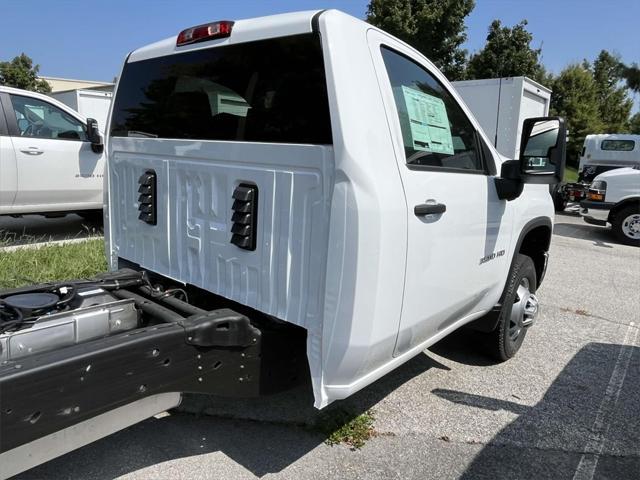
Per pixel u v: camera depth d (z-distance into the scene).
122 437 2.82
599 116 39.19
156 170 2.94
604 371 3.97
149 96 2.98
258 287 2.44
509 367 3.97
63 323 2.26
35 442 1.86
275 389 2.40
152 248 3.06
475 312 3.36
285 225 2.28
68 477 2.49
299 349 2.46
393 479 2.60
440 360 4.02
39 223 8.62
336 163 2.06
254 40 2.37
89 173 7.28
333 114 2.07
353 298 2.10
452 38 24.27
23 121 6.65
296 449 2.79
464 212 2.78
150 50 2.97
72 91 15.60
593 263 8.01
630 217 9.94
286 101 2.26
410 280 2.38
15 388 1.62
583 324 5.07
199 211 2.69
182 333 2.04
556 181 2.81
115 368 1.86
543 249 4.25
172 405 2.26
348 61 2.12
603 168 16.03
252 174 2.39
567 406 3.41
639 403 3.49
